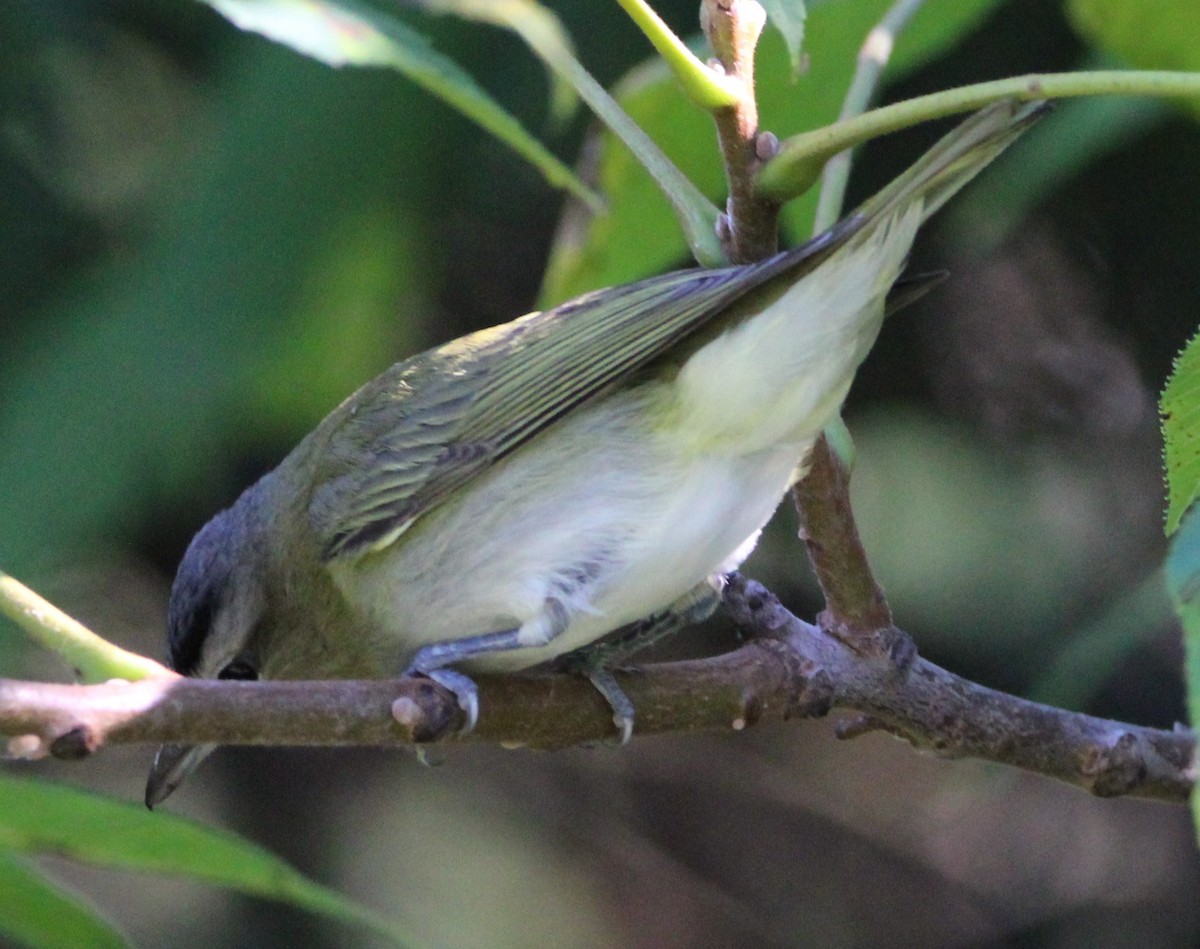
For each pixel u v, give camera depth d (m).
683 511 6.04
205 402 7.80
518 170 9.73
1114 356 10.29
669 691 5.69
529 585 6.18
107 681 4.36
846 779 12.51
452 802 12.45
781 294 5.49
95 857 4.27
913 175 4.86
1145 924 11.27
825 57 6.55
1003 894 11.80
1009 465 10.63
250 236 7.83
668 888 12.22
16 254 9.38
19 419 7.71
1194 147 9.12
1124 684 10.59
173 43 10.10
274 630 7.39
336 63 5.14
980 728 5.64
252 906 11.73
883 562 10.73
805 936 11.98
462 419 6.47
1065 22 9.15
